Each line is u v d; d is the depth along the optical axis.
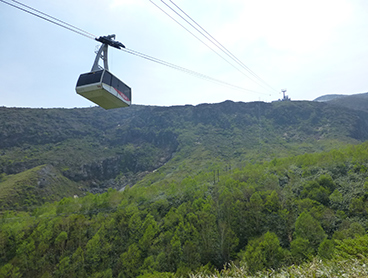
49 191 106.44
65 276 41.78
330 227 41.09
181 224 48.66
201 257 44.00
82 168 147.62
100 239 47.72
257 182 62.62
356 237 18.42
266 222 47.16
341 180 54.66
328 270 10.66
